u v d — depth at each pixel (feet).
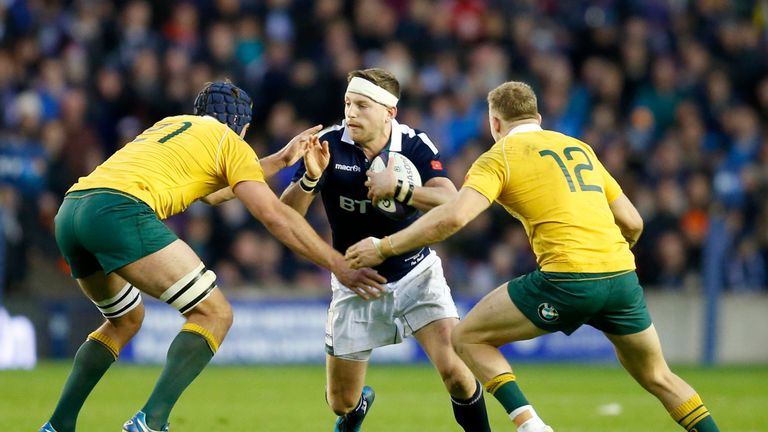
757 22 246.47
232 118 77.46
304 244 71.92
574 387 139.54
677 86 223.30
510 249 186.29
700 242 193.57
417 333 80.89
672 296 183.42
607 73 220.64
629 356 72.90
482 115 205.98
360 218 82.17
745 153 210.18
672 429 100.22
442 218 70.49
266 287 177.17
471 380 78.69
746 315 184.55
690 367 174.19
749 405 119.96
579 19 234.99
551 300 70.59
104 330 74.84
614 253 71.51
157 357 166.61
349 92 79.92
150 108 192.85
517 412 71.00
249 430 96.12
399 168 78.59
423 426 100.68
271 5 216.33
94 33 202.28
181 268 68.69
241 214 180.86
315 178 78.33
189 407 113.50
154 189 69.97
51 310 167.32
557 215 71.61
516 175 72.54
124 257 68.13
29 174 175.32
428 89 209.15
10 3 203.51
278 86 198.70
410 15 217.36
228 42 200.75
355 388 84.07
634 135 211.00
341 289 81.71
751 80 230.27
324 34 214.28
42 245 174.81
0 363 162.61
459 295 178.19
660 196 192.03
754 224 201.98
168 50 203.00
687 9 241.96
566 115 212.23
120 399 120.57
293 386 136.77
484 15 226.17
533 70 218.18
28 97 187.01
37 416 102.47
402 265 80.33
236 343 169.07
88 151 183.73
